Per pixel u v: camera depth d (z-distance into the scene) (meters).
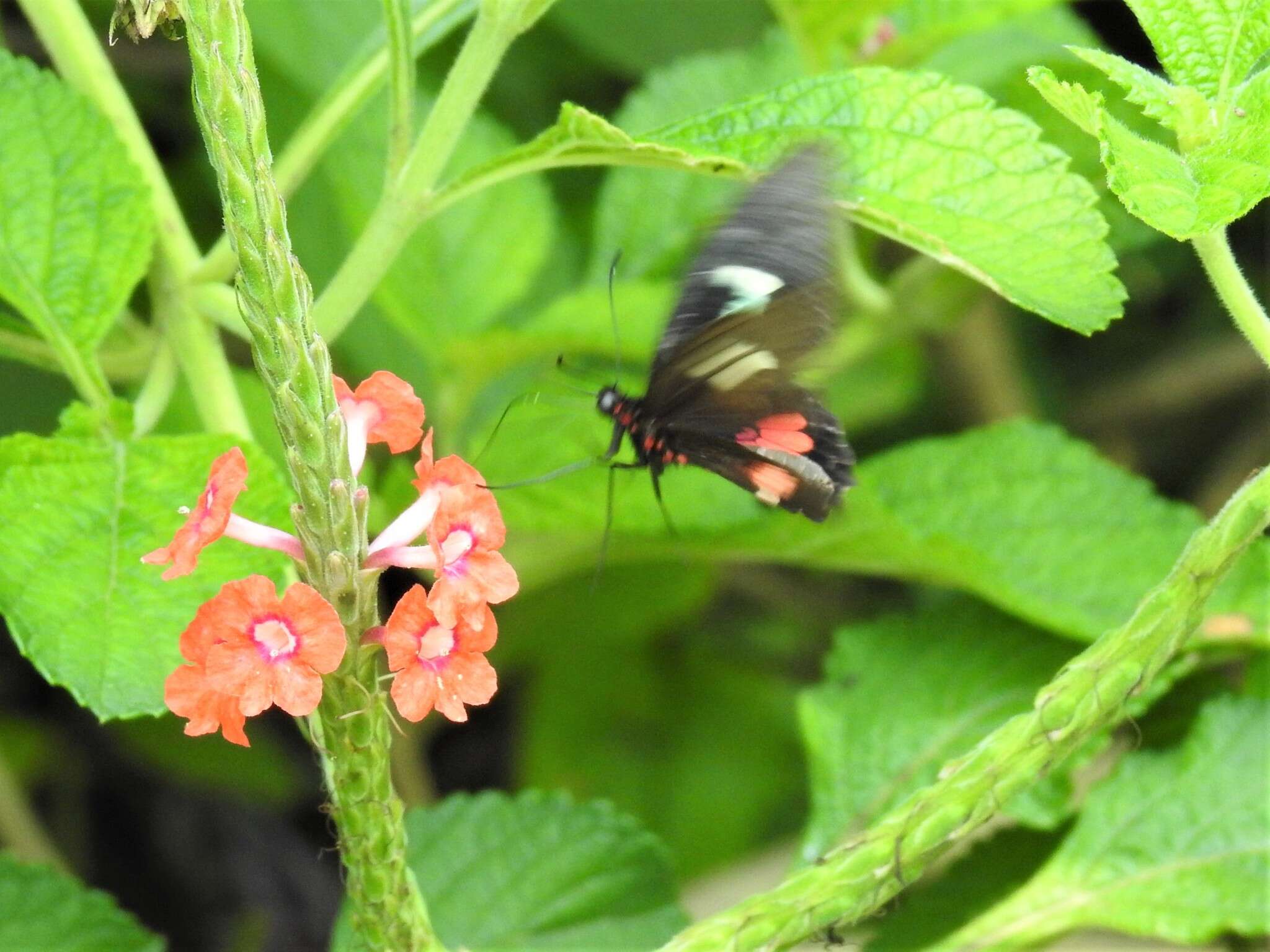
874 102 0.27
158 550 0.24
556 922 0.31
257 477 0.27
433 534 0.23
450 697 0.23
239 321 0.28
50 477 0.27
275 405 0.23
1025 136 0.27
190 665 0.23
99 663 0.25
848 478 0.29
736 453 0.29
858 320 0.39
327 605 0.23
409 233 0.28
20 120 0.28
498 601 0.23
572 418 0.33
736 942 0.25
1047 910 0.30
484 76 0.27
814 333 0.27
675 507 0.33
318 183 0.39
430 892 0.31
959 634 0.33
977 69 0.38
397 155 0.27
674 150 0.27
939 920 0.32
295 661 0.22
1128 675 0.25
